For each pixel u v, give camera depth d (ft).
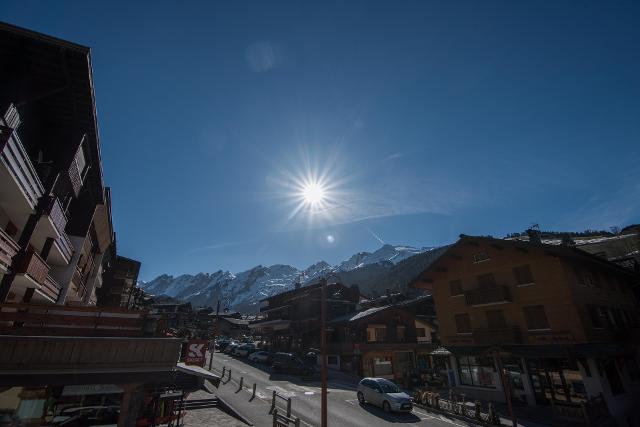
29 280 41.60
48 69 43.32
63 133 49.93
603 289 90.53
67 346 34.68
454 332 98.32
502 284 89.45
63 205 55.88
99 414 50.26
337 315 155.12
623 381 78.79
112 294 137.49
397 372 120.78
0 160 30.42
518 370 82.12
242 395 79.87
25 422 45.06
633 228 215.10
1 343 31.99
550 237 332.60
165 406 53.78
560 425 61.98
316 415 65.62
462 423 64.54
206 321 262.26
